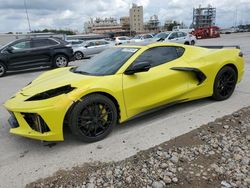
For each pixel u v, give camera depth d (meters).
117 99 3.72
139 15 110.50
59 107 3.30
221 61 4.88
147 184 2.70
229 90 5.16
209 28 41.66
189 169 2.91
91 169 3.02
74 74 4.09
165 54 4.43
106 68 4.00
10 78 10.41
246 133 3.69
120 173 2.90
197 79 4.65
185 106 4.91
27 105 3.36
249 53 13.69
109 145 3.57
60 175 2.94
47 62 12.31
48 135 3.33
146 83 3.98
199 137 3.63
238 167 2.90
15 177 2.96
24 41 11.71
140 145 3.51
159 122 4.24
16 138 3.98
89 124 3.56
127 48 4.42
